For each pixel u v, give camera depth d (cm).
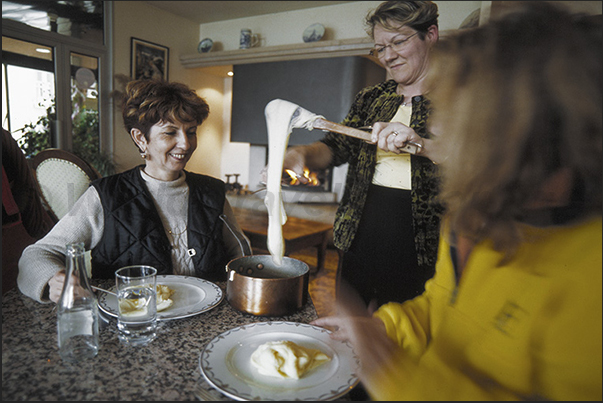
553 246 49
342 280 130
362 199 123
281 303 78
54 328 72
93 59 406
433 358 59
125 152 442
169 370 60
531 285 51
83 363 60
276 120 90
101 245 107
